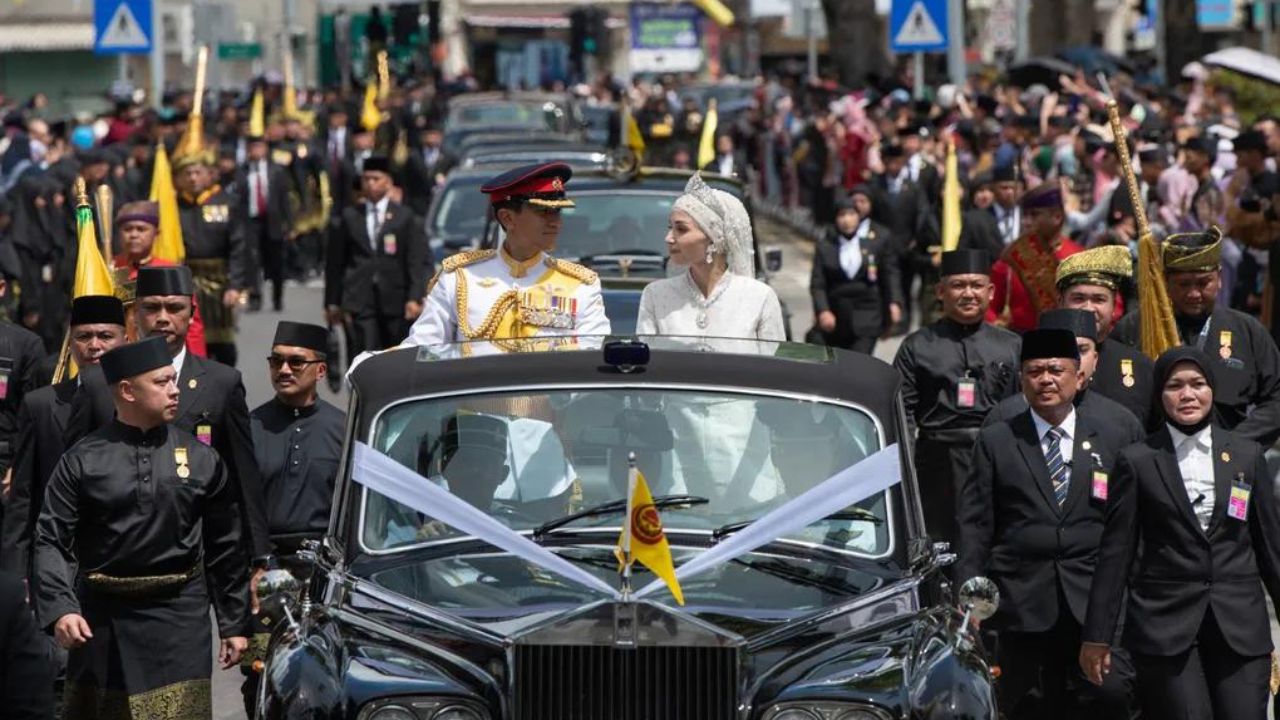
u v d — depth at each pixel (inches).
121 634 1141.1
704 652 923.4
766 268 2167.8
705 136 2837.1
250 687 1309.1
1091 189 3127.5
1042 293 1847.9
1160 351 1438.2
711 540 1000.2
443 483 1028.5
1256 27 6092.5
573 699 924.0
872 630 962.1
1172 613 1143.6
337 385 2396.7
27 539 1298.0
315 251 4311.0
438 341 1272.1
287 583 990.4
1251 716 1138.0
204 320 2593.5
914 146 3201.3
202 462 1157.1
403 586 988.6
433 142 4387.3
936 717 901.8
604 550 1000.9
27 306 3080.7
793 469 1028.5
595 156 3009.4
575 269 1280.8
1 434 1544.0
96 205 1676.9
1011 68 4680.1
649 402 1043.9
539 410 1043.9
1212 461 1147.9
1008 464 1221.7
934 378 1587.1
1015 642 1221.7
